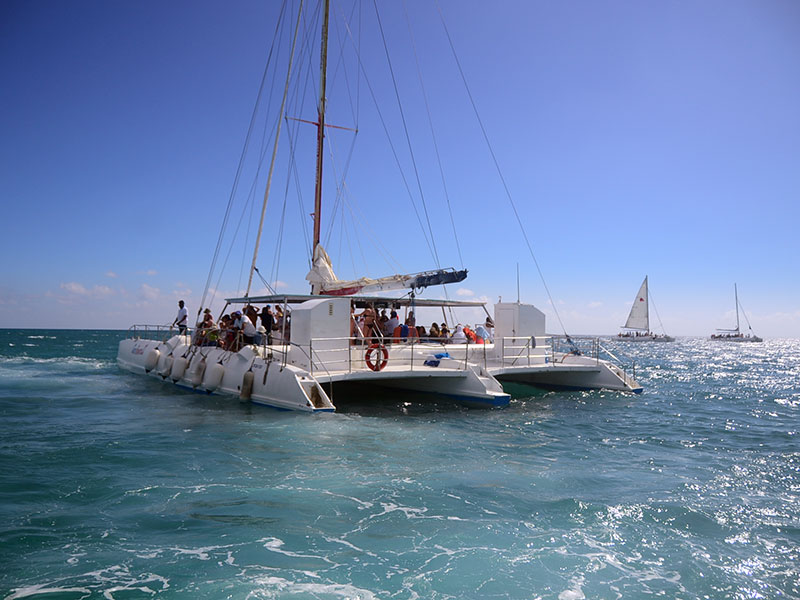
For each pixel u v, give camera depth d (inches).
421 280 686.5
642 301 3398.1
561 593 182.7
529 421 516.4
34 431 430.0
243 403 555.5
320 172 808.9
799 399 757.9
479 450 389.1
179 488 284.4
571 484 307.9
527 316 730.8
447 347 691.4
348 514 251.3
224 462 338.0
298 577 188.9
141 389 692.1
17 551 205.6
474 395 597.3
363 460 350.3
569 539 227.8
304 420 471.8
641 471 342.0
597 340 774.5
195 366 673.6
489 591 182.9
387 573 193.5
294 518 244.7
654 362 1872.5
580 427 493.7
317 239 802.2
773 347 4493.1
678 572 200.1
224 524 236.1
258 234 808.9
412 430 452.8
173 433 422.0
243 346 604.1
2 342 2369.6
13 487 282.8
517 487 299.4
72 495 271.6
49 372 943.7
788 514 262.7
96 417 493.4
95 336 3956.7
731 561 210.2
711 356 2497.5
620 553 215.5
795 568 204.8
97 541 216.1
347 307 587.8
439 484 301.0
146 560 199.8
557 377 765.9
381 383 717.3
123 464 331.3
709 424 525.7
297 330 577.3
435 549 214.7
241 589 179.5
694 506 271.7
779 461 374.9
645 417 559.2
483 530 235.3
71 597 172.7
